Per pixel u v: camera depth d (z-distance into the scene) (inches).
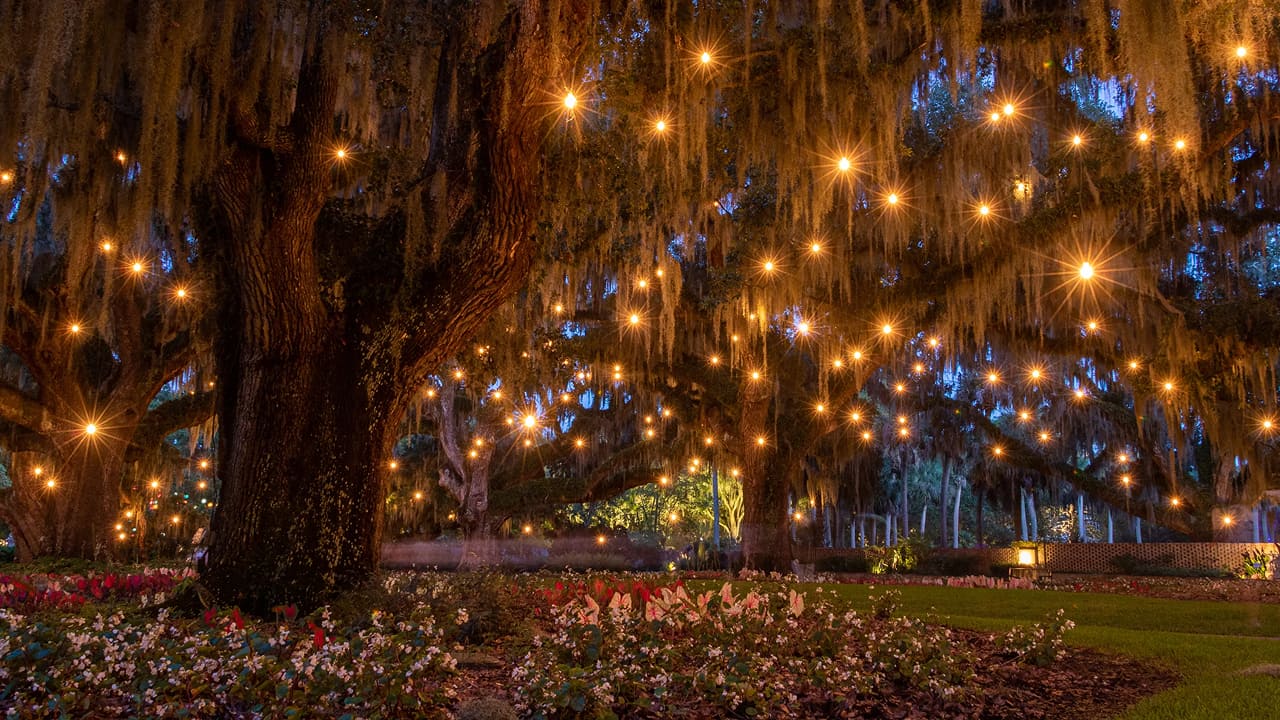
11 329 603.8
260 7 267.7
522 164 277.0
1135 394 696.4
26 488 703.7
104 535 650.8
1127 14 274.1
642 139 362.3
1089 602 431.8
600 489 1015.0
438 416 900.0
